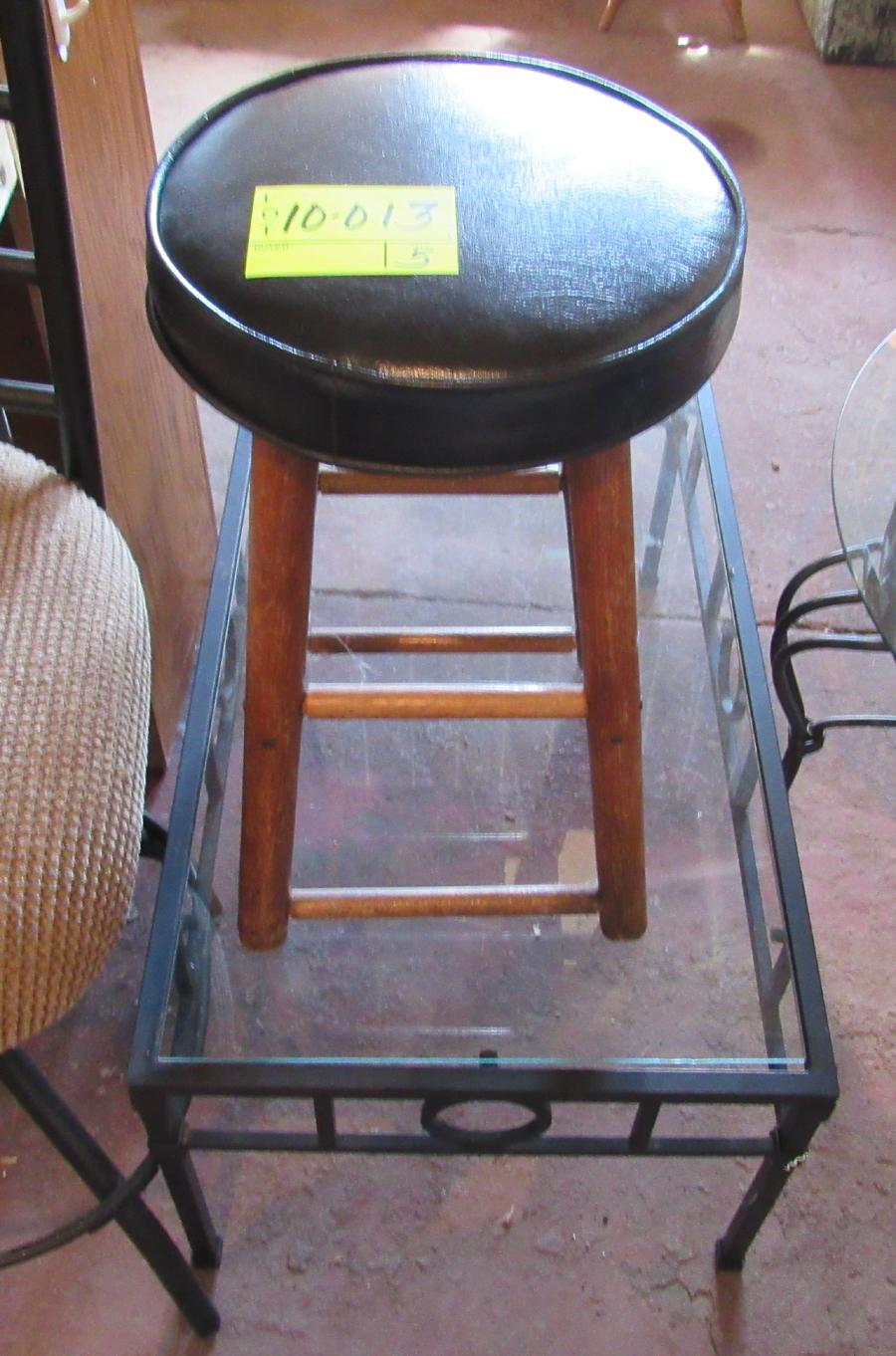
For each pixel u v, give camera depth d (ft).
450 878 3.10
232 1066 2.20
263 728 2.39
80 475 2.30
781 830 2.55
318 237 1.78
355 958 2.85
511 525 3.96
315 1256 2.79
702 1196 2.89
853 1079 3.08
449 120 2.01
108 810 1.76
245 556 2.96
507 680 3.60
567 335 1.68
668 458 3.38
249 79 6.38
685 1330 2.70
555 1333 2.69
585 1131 2.94
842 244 5.59
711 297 1.77
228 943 2.73
